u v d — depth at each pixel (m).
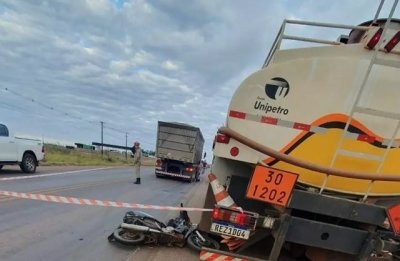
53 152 34.00
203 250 4.40
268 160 4.45
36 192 9.64
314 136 4.34
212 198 5.57
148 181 18.98
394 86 4.19
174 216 8.41
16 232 5.82
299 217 4.25
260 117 4.48
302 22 4.81
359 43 4.37
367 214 4.11
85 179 15.16
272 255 4.21
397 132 4.24
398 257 4.73
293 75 4.41
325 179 4.26
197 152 24.92
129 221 5.88
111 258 5.04
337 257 4.62
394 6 3.75
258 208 4.88
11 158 13.89
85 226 6.68
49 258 4.80
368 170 4.27
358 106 4.20
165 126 23.30
